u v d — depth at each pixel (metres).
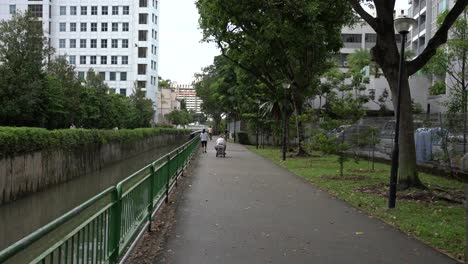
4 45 26.69
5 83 25.66
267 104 38.78
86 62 100.50
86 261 4.54
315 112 26.92
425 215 9.88
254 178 17.62
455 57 28.25
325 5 21.02
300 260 6.66
